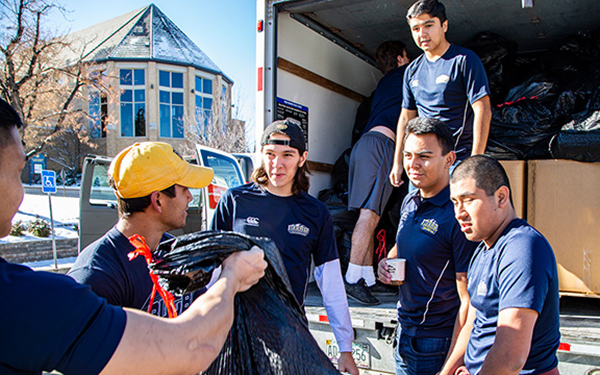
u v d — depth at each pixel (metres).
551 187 2.75
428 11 2.70
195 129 26.16
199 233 1.13
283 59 3.51
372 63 4.91
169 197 1.54
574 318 2.50
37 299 0.79
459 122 2.83
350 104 4.56
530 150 3.10
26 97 15.77
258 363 1.19
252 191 2.17
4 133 0.88
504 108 3.34
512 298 1.36
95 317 0.81
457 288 1.92
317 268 2.18
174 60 33.38
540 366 1.46
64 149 33.88
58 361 0.78
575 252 2.66
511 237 1.46
